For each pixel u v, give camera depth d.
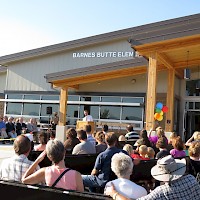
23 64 21.41
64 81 16.25
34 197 3.03
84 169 5.93
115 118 18.17
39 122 20.20
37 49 20.66
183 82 17.86
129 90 17.88
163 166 3.15
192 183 3.13
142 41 11.62
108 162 5.10
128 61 14.98
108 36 19.19
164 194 3.08
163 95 16.92
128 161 3.52
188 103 17.72
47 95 20.30
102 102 18.41
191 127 17.50
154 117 11.85
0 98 22.30
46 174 3.58
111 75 16.02
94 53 19.81
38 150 6.23
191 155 4.74
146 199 3.11
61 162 3.63
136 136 10.88
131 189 3.37
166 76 16.98
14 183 3.17
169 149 7.62
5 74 22.66
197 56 13.93
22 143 4.17
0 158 10.62
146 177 5.46
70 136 7.32
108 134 5.28
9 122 17.11
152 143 8.61
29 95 20.89
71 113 19.30
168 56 13.80
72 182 3.49
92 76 16.03
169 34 11.22
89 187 5.14
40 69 20.91
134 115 17.72
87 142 6.50
